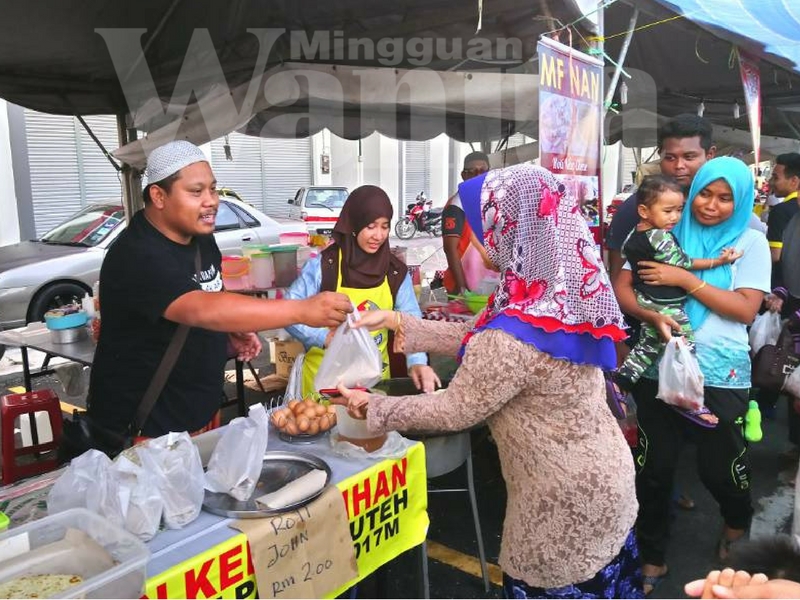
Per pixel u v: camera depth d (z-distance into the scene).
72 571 1.29
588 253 1.47
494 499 3.55
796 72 4.96
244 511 1.56
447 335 2.01
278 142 15.51
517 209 1.50
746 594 1.11
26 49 4.06
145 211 2.12
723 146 8.73
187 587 1.39
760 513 3.35
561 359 1.48
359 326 1.86
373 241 2.70
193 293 1.85
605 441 1.61
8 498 1.68
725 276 2.50
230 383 5.66
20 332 4.14
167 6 3.84
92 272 7.42
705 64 6.22
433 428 1.58
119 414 2.15
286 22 4.05
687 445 4.34
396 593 2.73
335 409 2.08
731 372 2.49
